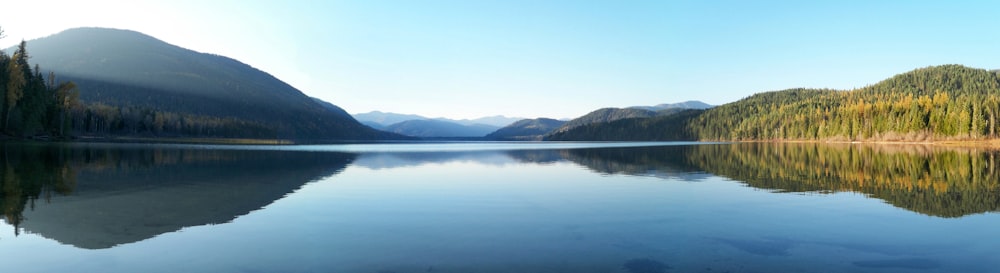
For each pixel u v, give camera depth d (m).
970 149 85.00
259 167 39.44
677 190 24.83
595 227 15.35
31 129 96.88
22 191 23.06
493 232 14.59
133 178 29.50
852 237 13.87
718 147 108.75
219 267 10.85
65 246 12.56
